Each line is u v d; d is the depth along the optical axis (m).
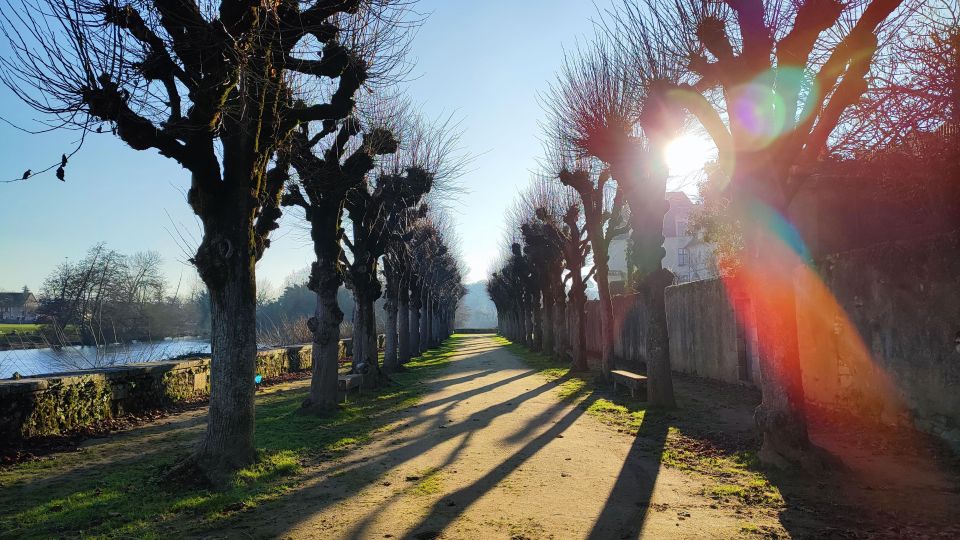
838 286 9.43
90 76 5.15
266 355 19.45
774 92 6.67
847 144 9.37
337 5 7.10
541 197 24.20
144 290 27.86
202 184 6.38
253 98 6.62
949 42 7.80
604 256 16.30
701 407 10.98
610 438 8.48
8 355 17.08
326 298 11.44
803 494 5.41
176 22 5.74
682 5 7.64
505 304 52.25
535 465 6.83
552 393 14.17
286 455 7.21
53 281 24.22
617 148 11.67
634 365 21.86
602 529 4.57
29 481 6.48
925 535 4.29
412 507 5.21
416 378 18.88
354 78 8.25
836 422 9.01
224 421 6.46
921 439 7.30
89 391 9.98
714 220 17.98
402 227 21.08
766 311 6.62
